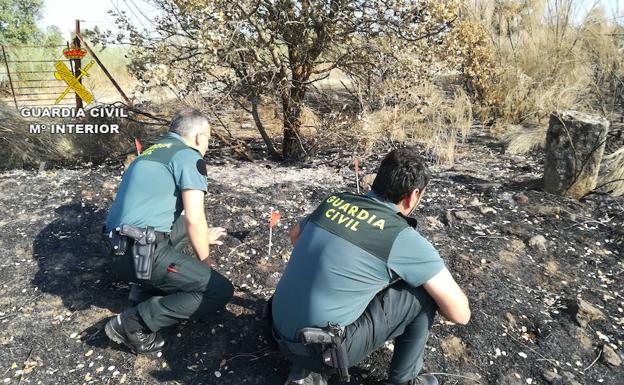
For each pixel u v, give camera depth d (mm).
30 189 4105
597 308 2775
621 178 4008
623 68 5996
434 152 4867
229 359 2416
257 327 2586
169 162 2402
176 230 2680
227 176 4371
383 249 1905
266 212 3650
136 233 2271
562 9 6234
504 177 4375
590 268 3145
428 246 1934
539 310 2744
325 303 1928
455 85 6461
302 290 1965
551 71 6023
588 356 2475
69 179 4301
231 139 5215
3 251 3244
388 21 4156
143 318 2312
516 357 2447
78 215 3682
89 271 3053
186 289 2361
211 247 3219
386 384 2242
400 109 5047
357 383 2291
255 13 4211
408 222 2078
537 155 4934
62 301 2799
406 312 1999
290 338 2010
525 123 5707
